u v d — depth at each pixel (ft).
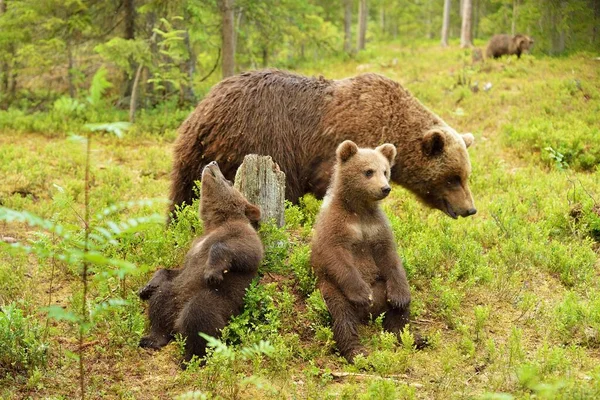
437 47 190.60
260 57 124.77
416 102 42.39
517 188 54.08
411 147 41.22
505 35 131.13
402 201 49.93
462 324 30.68
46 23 85.35
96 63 98.02
